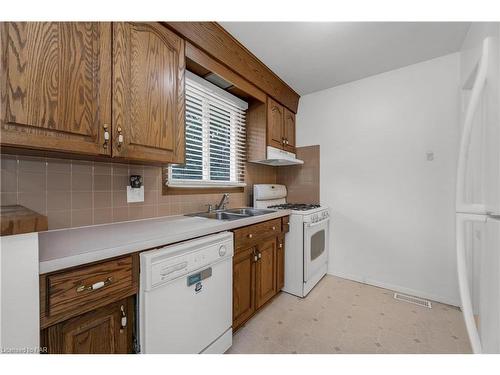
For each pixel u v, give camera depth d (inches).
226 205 84.4
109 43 39.6
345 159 97.4
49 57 32.6
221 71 67.2
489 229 25.8
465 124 29.1
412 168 82.7
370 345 56.9
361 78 92.4
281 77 91.0
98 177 50.2
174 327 40.3
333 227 100.8
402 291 84.7
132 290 35.2
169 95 50.6
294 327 64.4
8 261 23.5
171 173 66.1
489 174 25.5
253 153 91.0
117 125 40.7
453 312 71.6
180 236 42.4
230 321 54.4
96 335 31.9
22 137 30.3
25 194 40.4
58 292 27.6
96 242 35.0
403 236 84.6
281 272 82.2
